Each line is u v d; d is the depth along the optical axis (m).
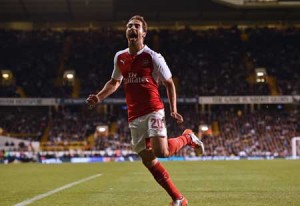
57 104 50.38
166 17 59.94
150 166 6.17
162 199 8.39
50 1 52.41
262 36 61.31
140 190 10.52
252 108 52.78
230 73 55.62
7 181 14.92
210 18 60.47
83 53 59.03
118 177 16.31
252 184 12.09
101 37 61.38
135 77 6.11
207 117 50.09
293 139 42.53
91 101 6.52
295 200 8.03
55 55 58.50
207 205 7.40
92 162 38.53
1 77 54.41
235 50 59.53
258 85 52.72
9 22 61.50
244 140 46.06
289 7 53.22
